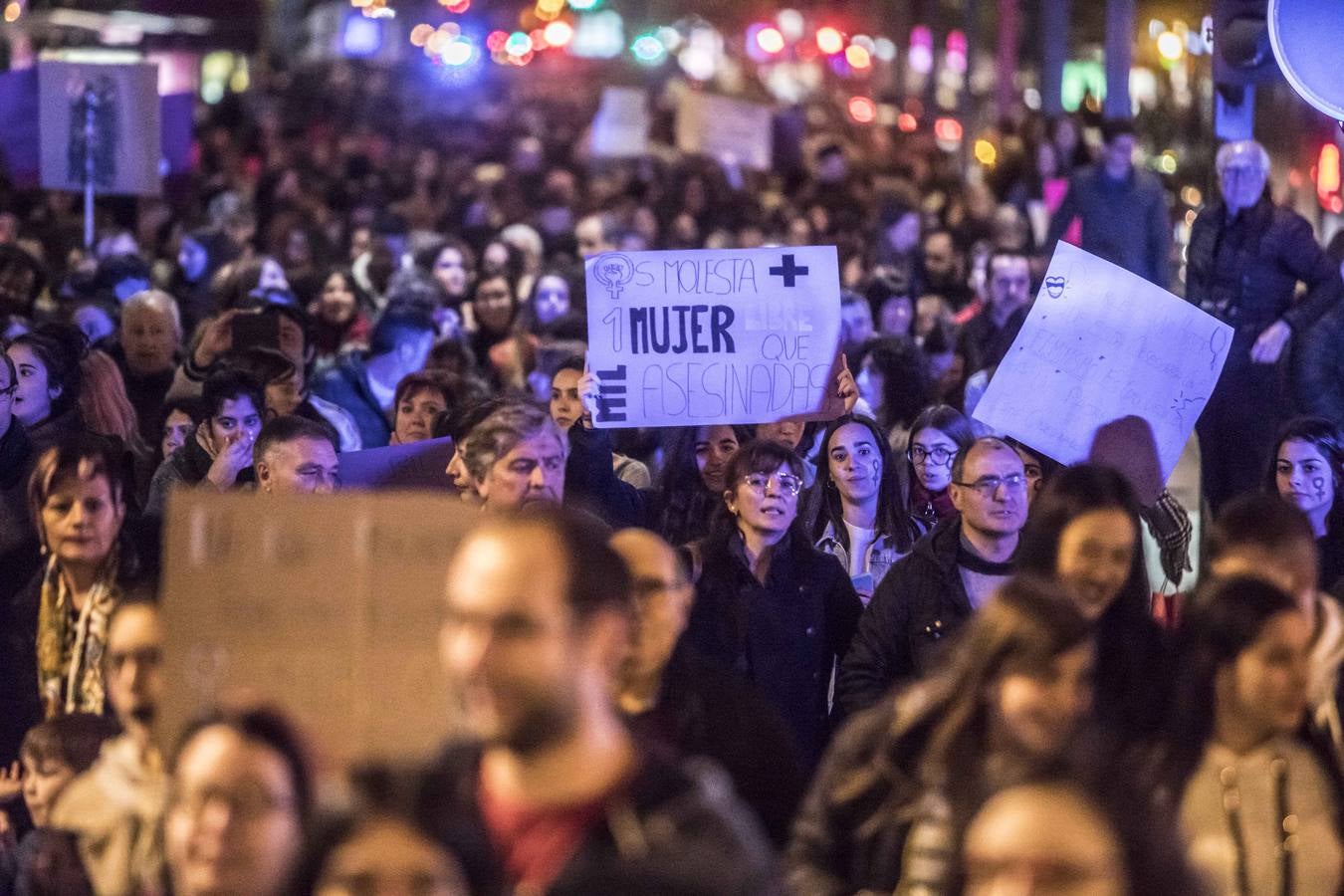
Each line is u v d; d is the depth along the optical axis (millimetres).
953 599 10891
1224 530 8859
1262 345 19125
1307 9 14602
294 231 30250
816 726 11344
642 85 80438
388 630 6891
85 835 7766
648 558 7684
